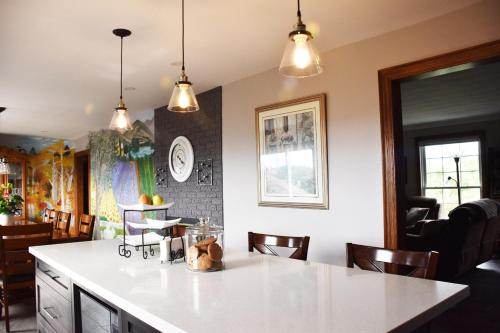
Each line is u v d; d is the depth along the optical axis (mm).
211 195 4324
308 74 1794
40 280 2445
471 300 3740
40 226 3371
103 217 6828
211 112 4336
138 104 5074
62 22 2496
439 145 7809
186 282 1510
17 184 7668
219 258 1694
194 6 2311
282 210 3527
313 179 3242
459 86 4848
